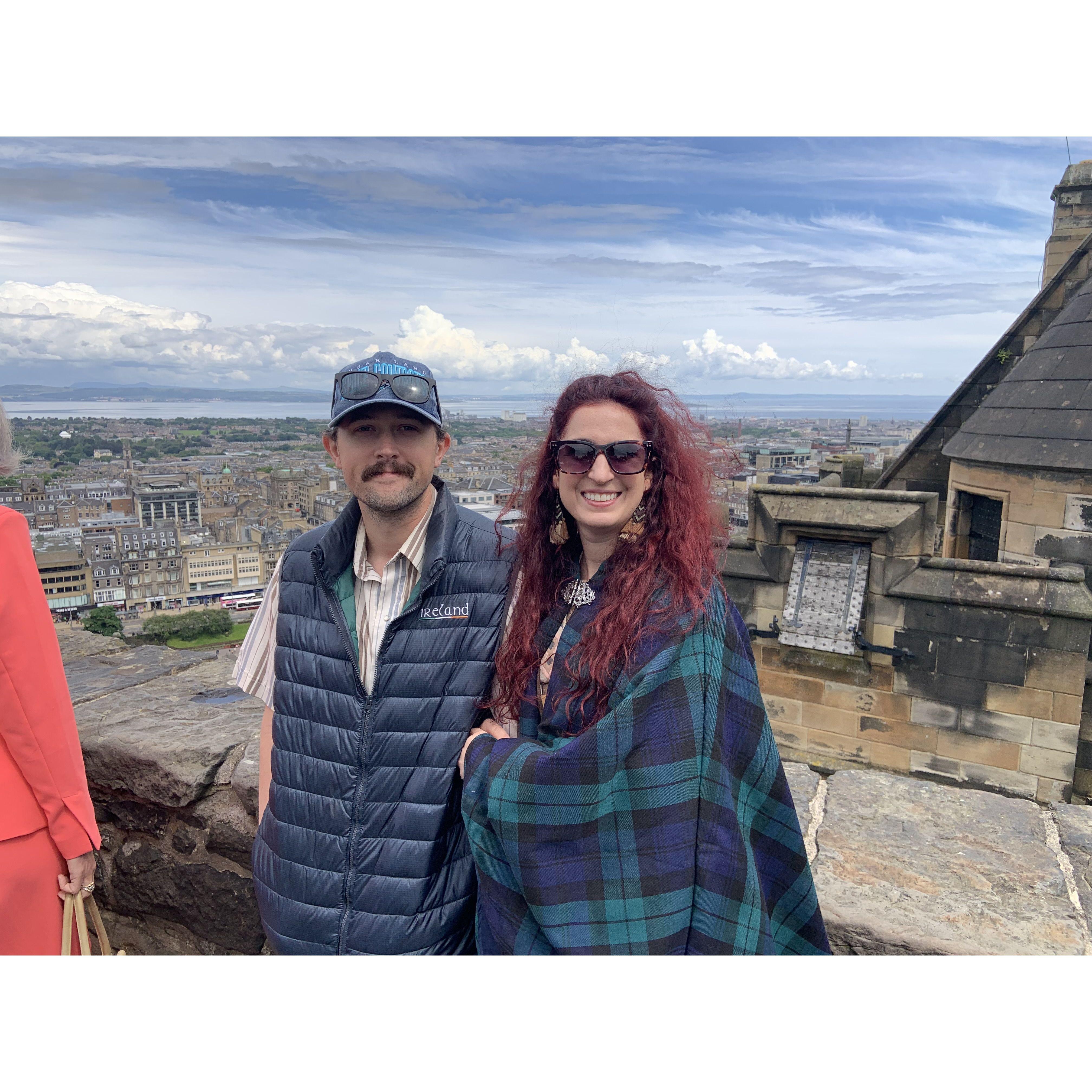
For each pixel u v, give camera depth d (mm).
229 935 2354
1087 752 6457
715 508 1441
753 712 1354
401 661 1464
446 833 1471
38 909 1629
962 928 1536
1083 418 7980
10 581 1534
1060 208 11141
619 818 1241
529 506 1505
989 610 6410
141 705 2799
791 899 1402
